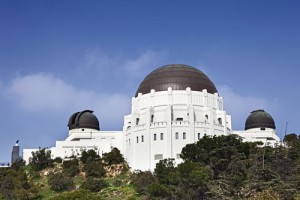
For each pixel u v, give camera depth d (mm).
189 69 154875
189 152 122938
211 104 149250
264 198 83625
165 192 110938
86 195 102375
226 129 145375
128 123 153375
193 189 108938
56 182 129375
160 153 137375
